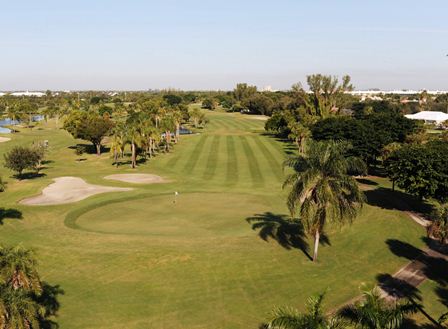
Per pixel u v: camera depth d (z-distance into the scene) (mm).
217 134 145750
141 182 73312
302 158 36094
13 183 71250
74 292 31594
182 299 30828
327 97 140875
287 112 136875
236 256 38625
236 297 31188
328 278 34438
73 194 63531
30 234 44500
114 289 32156
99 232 45281
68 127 117250
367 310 18797
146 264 36531
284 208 56250
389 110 180625
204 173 82438
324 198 34281
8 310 19047
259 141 126062
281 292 31969
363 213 52562
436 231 33031
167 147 111000
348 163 34719
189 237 43750
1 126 187000
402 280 33969
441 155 51438
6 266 21203
